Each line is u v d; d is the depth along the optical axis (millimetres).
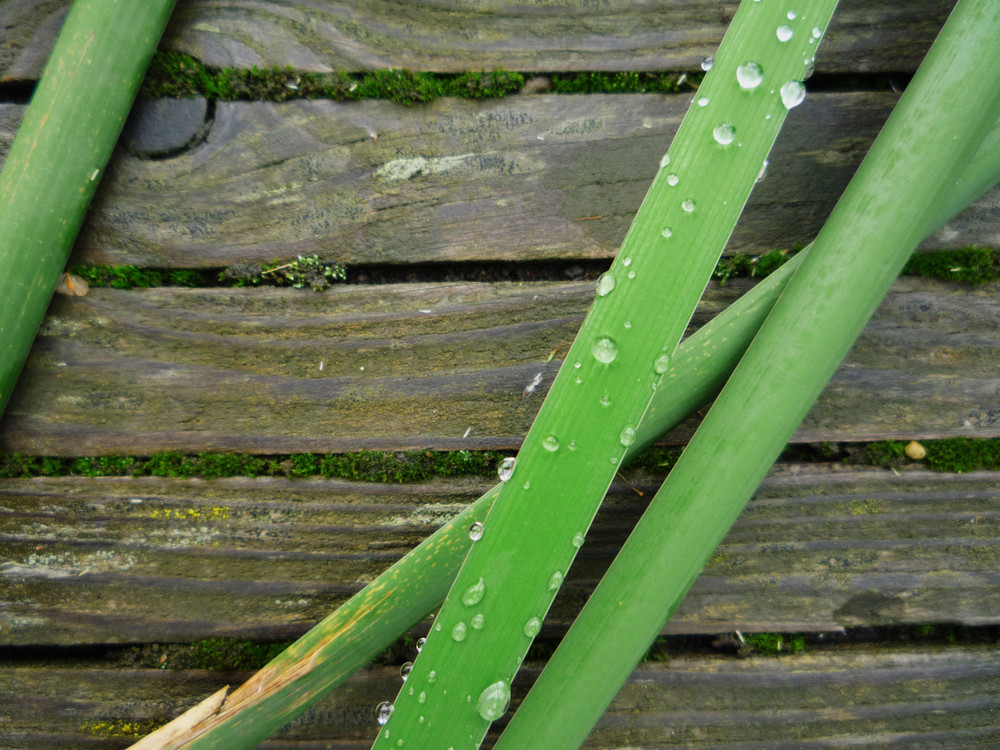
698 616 266
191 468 261
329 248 262
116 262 259
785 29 205
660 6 259
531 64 260
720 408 214
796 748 264
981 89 207
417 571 224
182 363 261
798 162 261
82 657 262
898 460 267
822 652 267
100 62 238
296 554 263
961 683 267
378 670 261
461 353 264
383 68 259
